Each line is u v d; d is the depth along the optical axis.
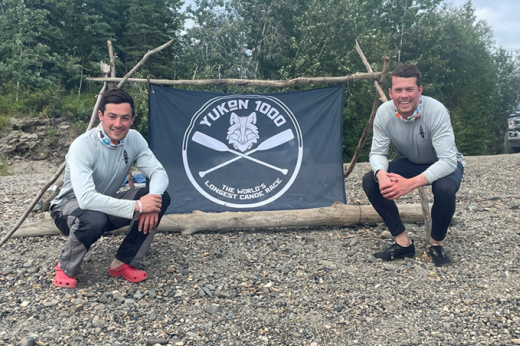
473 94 26.88
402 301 2.74
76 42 24.58
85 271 3.27
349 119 21.34
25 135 18.39
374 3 26.09
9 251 3.79
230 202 4.52
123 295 2.88
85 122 20.12
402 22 25.16
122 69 24.97
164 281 3.11
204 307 2.74
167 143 4.57
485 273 3.06
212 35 24.30
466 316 2.50
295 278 3.15
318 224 4.29
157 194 2.90
